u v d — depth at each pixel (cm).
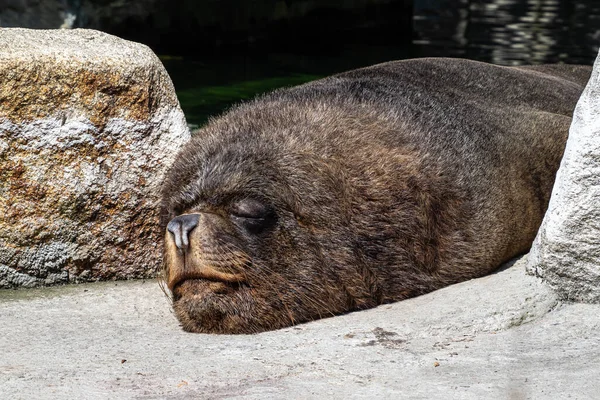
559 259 609
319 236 662
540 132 833
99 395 462
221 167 664
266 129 700
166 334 619
